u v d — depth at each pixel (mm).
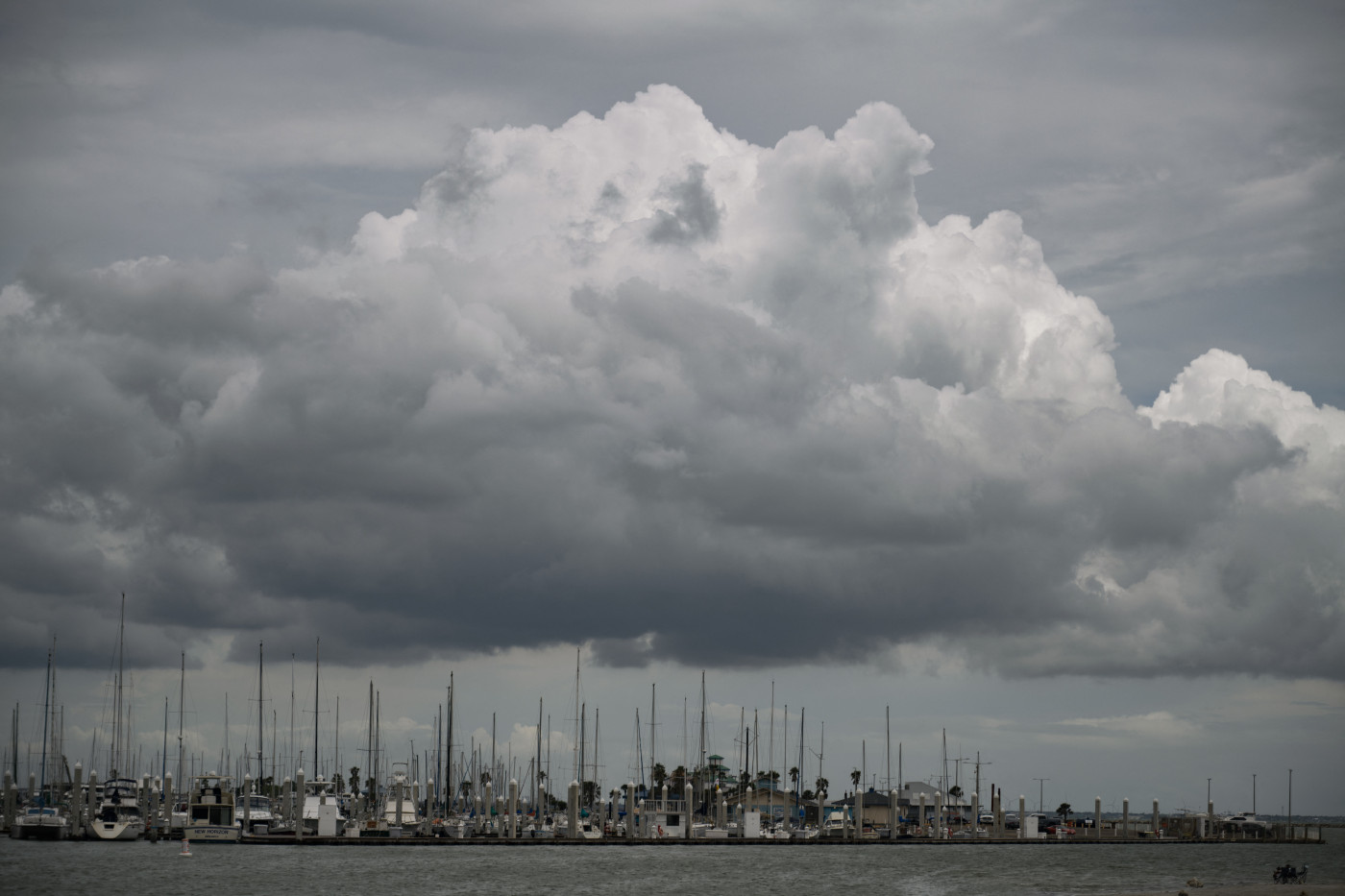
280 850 164125
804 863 172375
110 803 173750
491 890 124625
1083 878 154750
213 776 189500
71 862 140750
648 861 168250
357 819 187875
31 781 176625
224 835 167375
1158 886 139500
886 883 142500
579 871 149250
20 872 130750
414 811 196375
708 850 199000
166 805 168750
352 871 139750
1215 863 193750
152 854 153375
